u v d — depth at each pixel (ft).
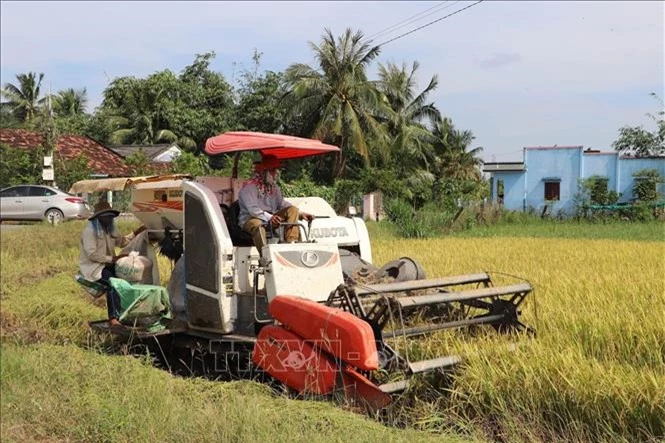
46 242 56.80
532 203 120.88
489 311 23.40
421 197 120.26
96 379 19.06
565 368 18.37
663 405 16.74
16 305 30.04
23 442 15.79
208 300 22.20
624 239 65.98
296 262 20.94
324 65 115.14
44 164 87.56
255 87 136.15
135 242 26.61
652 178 106.01
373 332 18.97
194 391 18.98
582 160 116.06
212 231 21.98
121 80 147.43
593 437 17.24
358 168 120.06
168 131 137.08
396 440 15.81
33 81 148.05
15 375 19.29
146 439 15.42
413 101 135.23
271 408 17.43
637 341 21.38
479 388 18.65
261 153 23.82
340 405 18.61
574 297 27.89
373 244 59.11
